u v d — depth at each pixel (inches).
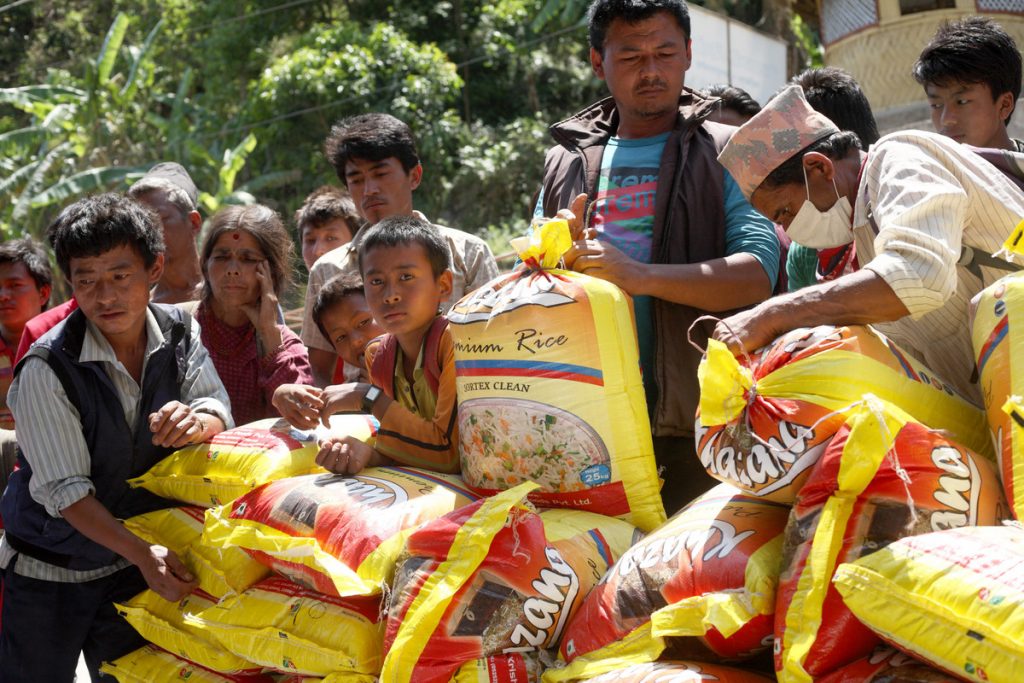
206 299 151.6
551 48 738.8
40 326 141.7
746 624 83.9
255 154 714.2
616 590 92.3
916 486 80.1
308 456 120.7
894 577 74.0
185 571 120.6
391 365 122.7
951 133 125.2
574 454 102.0
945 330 98.0
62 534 124.7
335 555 102.1
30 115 871.7
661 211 119.3
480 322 105.1
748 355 90.8
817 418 84.0
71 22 941.8
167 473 126.6
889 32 309.0
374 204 153.2
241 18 765.9
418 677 91.4
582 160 128.3
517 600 93.7
